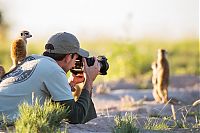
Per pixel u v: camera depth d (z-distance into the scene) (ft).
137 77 90.68
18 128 27.63
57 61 30.71
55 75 29.78
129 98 58.65
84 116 30.73
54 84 29.76
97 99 60.29
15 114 29.94
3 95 30.12
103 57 32.30
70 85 31.58
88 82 31.22
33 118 28.25
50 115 29.14
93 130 32.58
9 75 30.86
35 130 27.91
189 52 116.98
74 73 31.76
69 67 30.89
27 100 29.91
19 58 34.40
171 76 85.51
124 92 66.74
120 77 90.94
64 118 30.01
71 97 30.07
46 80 29.78
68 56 30.66
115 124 34.47
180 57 112.57
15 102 29.99
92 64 31.35
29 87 29.86
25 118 28.30
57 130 28.45
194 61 109.29
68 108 29.86
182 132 34.91
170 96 59.67
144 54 104.27
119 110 48.73
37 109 29.07
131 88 77.10
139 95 63.93
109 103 56.80
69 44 30.42
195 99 59.11
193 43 126.72
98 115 41.78
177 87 76.43
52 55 30.60
